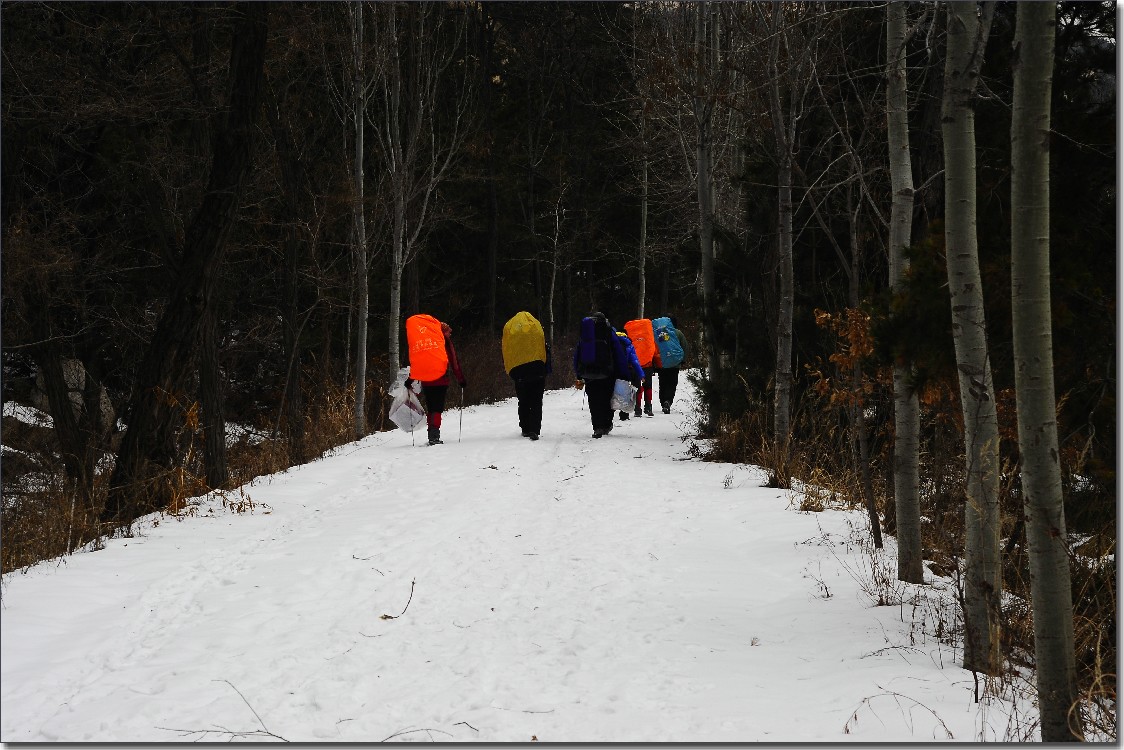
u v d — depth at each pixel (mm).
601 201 41906
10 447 14789
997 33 8086
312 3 18625
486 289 37281
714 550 8281
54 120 13555
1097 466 6535
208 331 11727
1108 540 6547
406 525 9234
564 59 39688
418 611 6500
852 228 7961
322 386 21281
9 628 5684
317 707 4746
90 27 12969
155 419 10188
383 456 14477
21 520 8914
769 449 12578
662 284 44812
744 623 6234
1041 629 4055
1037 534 4055
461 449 14891
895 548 7922
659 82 15711
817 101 12312
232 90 10789
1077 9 7648
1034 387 4020
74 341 17078
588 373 15953
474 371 27797
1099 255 6629
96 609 6250
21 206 14203
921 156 10562
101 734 4340
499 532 8977
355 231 19844
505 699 4863
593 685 5078
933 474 8469
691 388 28516
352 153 24844
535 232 39938
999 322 6398
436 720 4578
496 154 37375
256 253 22109
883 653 5426
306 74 22016
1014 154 4008
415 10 22062
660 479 12078
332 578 7285
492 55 38750
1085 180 6801
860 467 10180
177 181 16500
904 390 6820
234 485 11555
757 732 4324
